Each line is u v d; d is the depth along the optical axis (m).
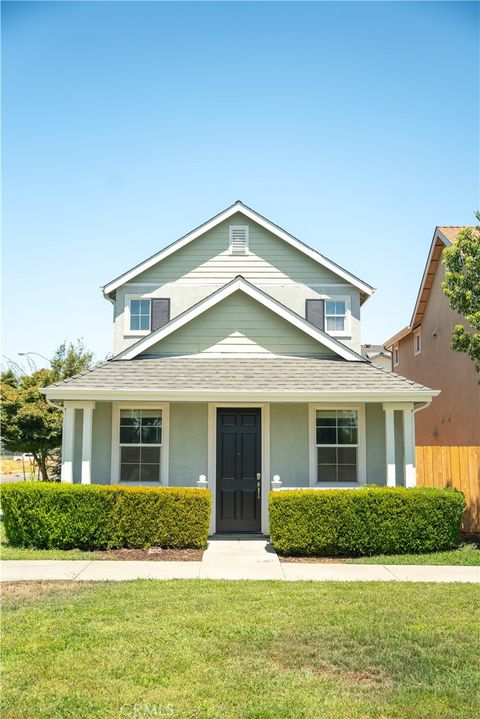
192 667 5.89
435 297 21.28
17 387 25.72
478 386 17.41
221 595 8.37
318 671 5.86
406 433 12.95
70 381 13.15
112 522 11.79
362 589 8.80
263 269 18.47
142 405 13.77
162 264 18.52
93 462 13.68
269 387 13.09
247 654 6.23
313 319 18.25
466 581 9.45
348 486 13.57
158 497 11.86
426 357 22.36
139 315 18.39
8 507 12.03
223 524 13.54
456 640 6.64
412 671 5.86
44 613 7.49
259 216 18.41
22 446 22.58
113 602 7.99
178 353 14.95
